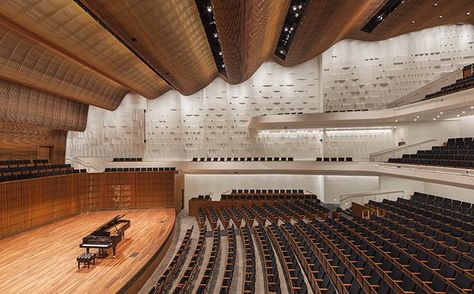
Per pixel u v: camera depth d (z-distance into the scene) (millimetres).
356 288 4953
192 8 8984
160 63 11203
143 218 12711
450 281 4699
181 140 17969
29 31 7848
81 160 16766
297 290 5176
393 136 16047
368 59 16047
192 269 6762
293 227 9844
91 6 6926
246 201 15008
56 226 11367
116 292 6074
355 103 16094
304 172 15547
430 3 11383
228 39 10234
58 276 6844
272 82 17734
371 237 7559
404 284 4887
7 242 9391
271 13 9570
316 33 12039
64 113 14867
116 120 17797
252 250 7715
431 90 13938
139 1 7223
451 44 14914
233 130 17828
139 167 16453
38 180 11352
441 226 7824
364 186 16453
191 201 15164
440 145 14125
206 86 17984
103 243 7699
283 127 15797
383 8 12727
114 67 11492
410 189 15125
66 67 11875
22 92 12180
